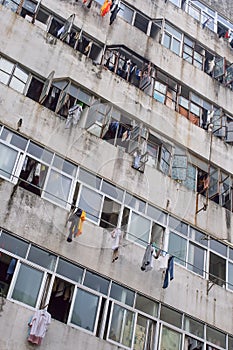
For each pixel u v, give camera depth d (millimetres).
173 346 12383
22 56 14125
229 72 19375
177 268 13633
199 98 18109
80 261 11922
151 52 17609
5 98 13023
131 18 18281
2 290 10664
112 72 15805
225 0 22547
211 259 14625
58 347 10516
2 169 12070
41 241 11617
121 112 15305
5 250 11117
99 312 11617
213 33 20453
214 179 16453
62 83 14633
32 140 12859
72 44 15883
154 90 16844
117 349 11352
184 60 18469
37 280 11164
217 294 13977
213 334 13266
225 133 17734
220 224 15430
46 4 15930
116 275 12297
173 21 19344
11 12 14562
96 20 16781
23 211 11750
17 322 10320
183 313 13016
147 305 12500
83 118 14312
